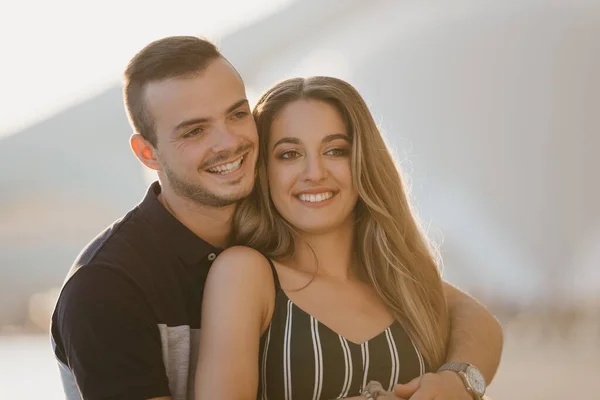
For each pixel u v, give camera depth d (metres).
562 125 19.53
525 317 15.69
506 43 20.70
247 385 3.06
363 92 21.05
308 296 3.26
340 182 3.33
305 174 3.28
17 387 10.48
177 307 3.21
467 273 17.56
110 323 3.04
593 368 11.27
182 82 3.24
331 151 3.34
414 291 3.38
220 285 3.15
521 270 17.47
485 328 3.49
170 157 3.28
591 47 20.42
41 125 20.73
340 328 3.21
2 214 18.50
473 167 19.41
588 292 16.47
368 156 3.40
